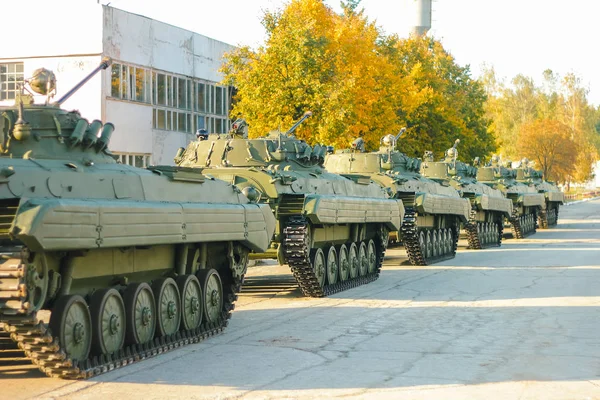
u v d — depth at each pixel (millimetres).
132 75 40375
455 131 63656
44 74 13836
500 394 11539
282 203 22109
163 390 11867
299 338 15969
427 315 18844
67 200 11734
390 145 36781
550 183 66188
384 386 12047
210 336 16219
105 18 38000
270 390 11844
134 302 14086
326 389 11891
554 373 12836
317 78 39812
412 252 31672
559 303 20562
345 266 25203
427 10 79938
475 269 30016
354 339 15820
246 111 41031
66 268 12711
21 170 11750
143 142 41344
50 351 11859
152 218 13625
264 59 39656
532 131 107875
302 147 25469
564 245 42625
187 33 45000
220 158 24141
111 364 13156
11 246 11172
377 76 44781
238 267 17688
